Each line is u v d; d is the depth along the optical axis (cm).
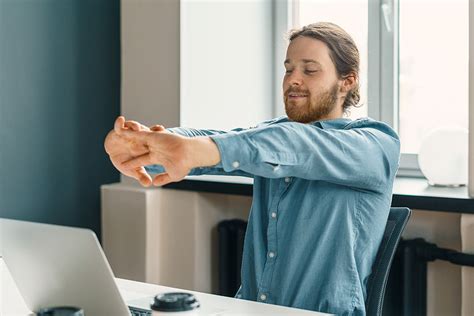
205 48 309
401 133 310
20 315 155
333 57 185
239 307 158
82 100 319
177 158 140
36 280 148
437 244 271
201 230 304
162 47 306
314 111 186
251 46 326
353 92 192
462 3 295
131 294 168
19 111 296
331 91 186
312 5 327
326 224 177
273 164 152
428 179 277
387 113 310
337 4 321
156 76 309
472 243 242
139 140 145
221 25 314
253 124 329
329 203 178
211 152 144
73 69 314
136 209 304
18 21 294
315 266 178
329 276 176
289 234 182
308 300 178
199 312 153
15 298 168
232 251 304
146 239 303
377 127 186
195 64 306
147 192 302
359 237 179
